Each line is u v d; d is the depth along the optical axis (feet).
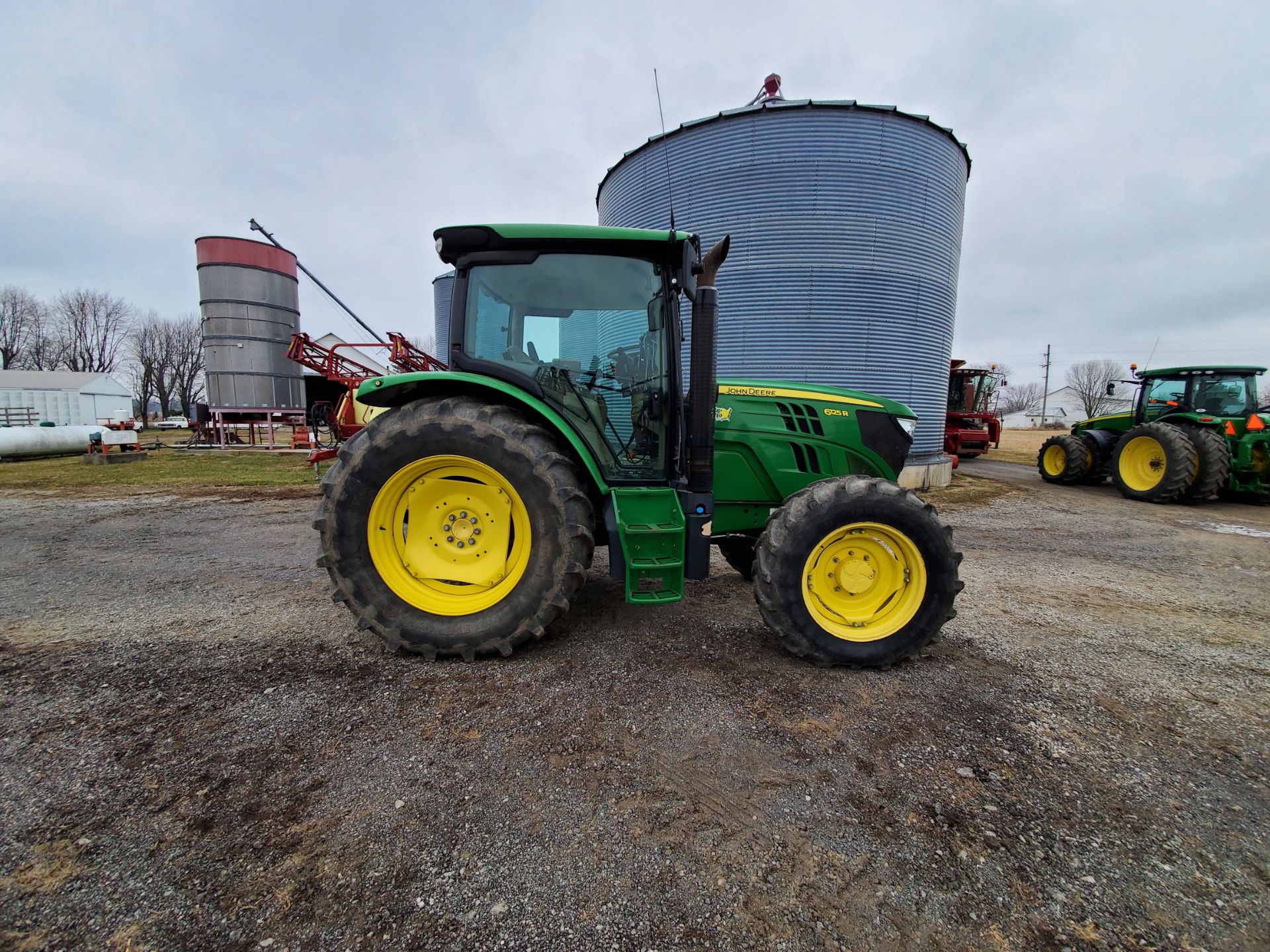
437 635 8.16
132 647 8.68
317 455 27.89
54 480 28.25
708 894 4.41
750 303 26.37
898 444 10.74
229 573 12.71
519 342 9.20
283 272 47.26
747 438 10.05
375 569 8.29
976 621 10.51
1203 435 23.86
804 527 8.21
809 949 4.00
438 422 8.21
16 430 40.55
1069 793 5.70
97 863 4.58
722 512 10.27
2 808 5.15
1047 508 23.43
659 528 8.21
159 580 12.19
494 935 4.05
